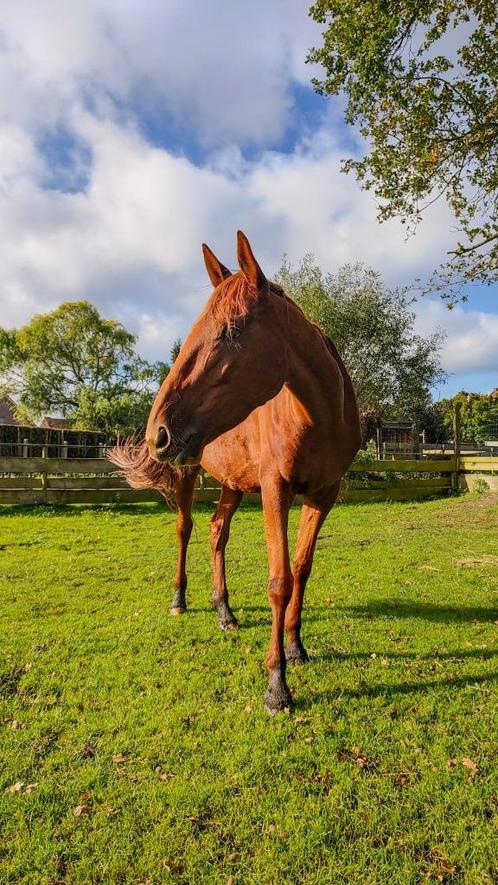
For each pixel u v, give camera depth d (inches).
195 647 130.3
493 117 213.2
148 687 108.5
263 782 77.5
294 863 62.6
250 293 81.2
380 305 774.5
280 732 89.7
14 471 389.1
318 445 97.1
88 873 61.9
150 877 61.0
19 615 156.2
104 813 71.3
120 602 169.8
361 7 202.1
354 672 113.2
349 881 60.0
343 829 68.0
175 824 69.2
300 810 71.4
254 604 164.6
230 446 124.3
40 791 75.9
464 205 252.4
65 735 91.0
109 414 1061.1
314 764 81.7
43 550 257.9
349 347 767.7
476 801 72.8
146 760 83.1
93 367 1357.0
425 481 495.2
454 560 229.0
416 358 799.7
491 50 205.8
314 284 774.5
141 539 288.0
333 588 182.5
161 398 77.4
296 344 88.4
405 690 105.0
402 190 239.6
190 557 240.1
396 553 245.3
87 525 331.0
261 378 81.6
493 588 183.0
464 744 86.4
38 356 1320.1
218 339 77.9
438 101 217.8
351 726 91.7
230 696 104.5
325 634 136.8
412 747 85.7
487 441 749.9
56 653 126.7
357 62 208.5
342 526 331.0
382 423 709.3
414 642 130.8
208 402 77.9
